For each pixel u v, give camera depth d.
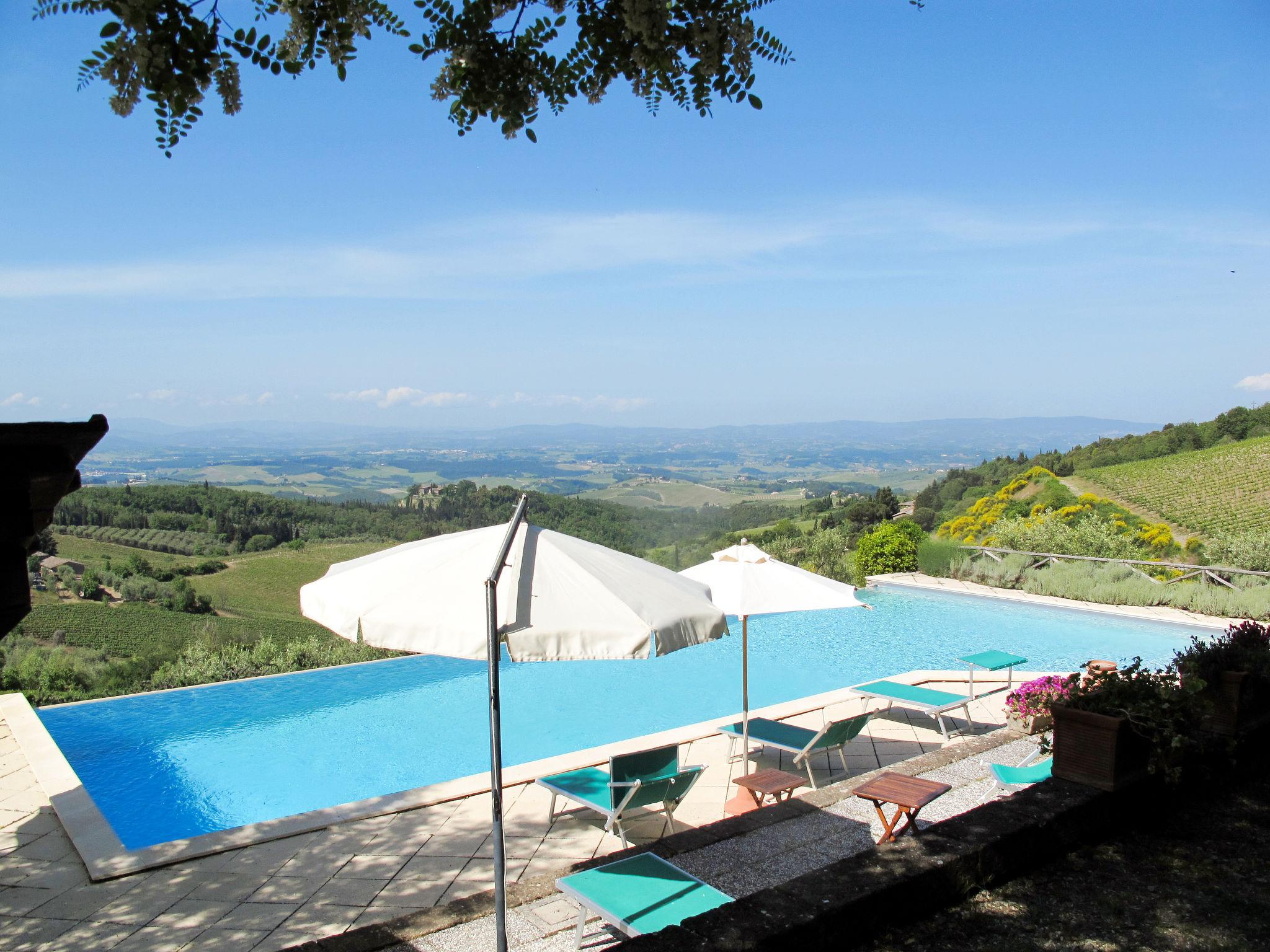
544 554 3.54
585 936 3.78
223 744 8.63
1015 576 16.44
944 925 3.03
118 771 7.94
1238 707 4.57
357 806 5.89
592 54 2.56
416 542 4.02
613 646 3.18
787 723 7.93
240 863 5.07
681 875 3.87
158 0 1.98
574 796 5.44
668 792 5.32
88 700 9.92
